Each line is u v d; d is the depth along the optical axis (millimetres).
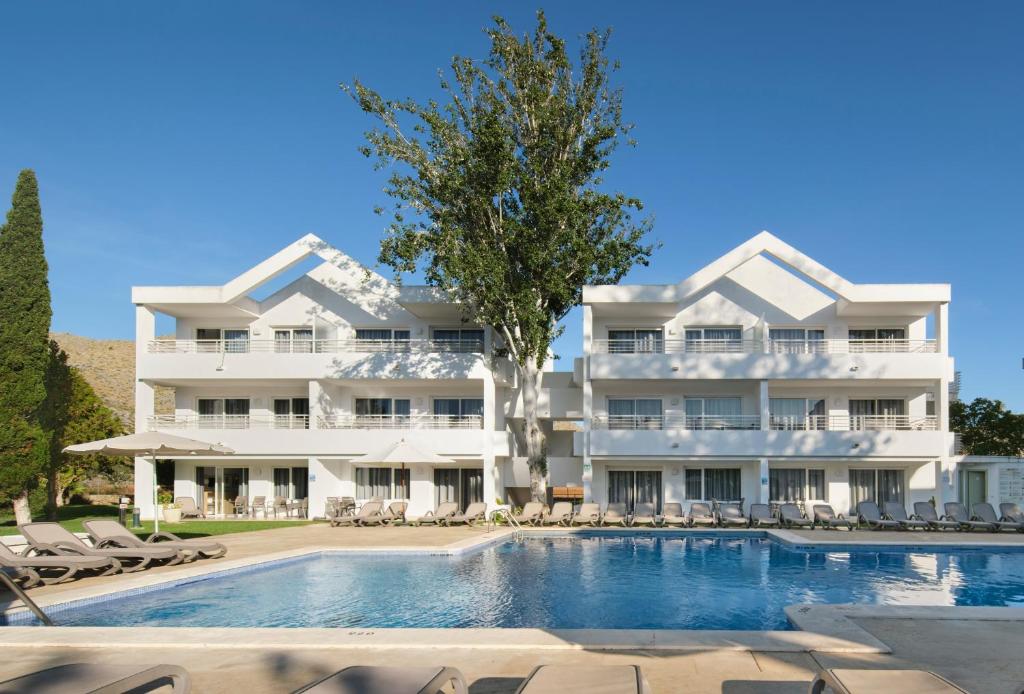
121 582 13508
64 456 30875
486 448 29797
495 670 7512
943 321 29672
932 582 15133
